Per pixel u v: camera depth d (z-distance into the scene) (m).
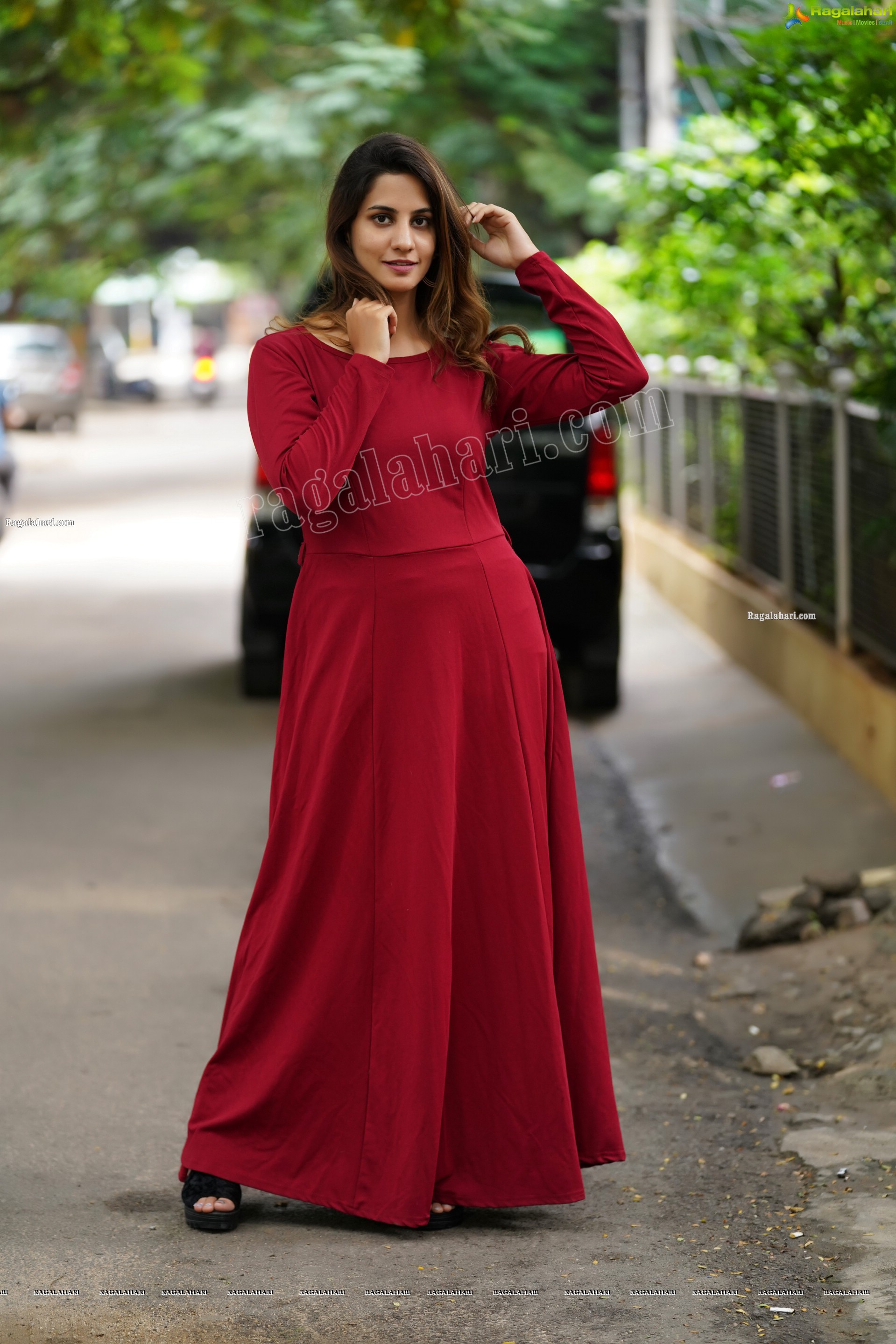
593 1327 3.07
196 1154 3.55
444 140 22.81
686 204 8.38
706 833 7.00
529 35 21.27
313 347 3.47
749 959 5.55
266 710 9.45
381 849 3.44
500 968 3.50
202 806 7.48
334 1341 3.03
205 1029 4.85
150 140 22.19
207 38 13.34
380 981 3.45
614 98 24.53
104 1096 4.34
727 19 10.06
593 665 9.20
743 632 10.02
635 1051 4.75
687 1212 3.63
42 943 5.64
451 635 3.44
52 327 35.22
